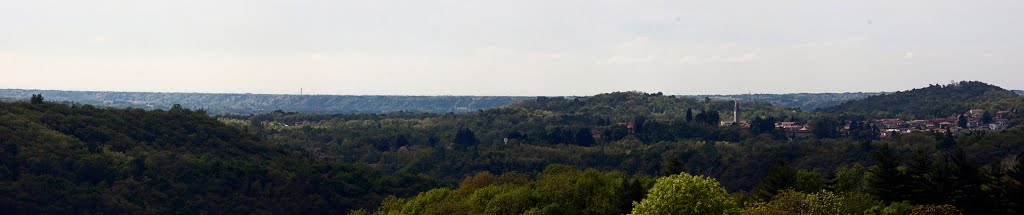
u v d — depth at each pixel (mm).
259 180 150500
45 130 147250
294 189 151750
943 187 77062
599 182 100562
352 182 164500
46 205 127875
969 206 76500
